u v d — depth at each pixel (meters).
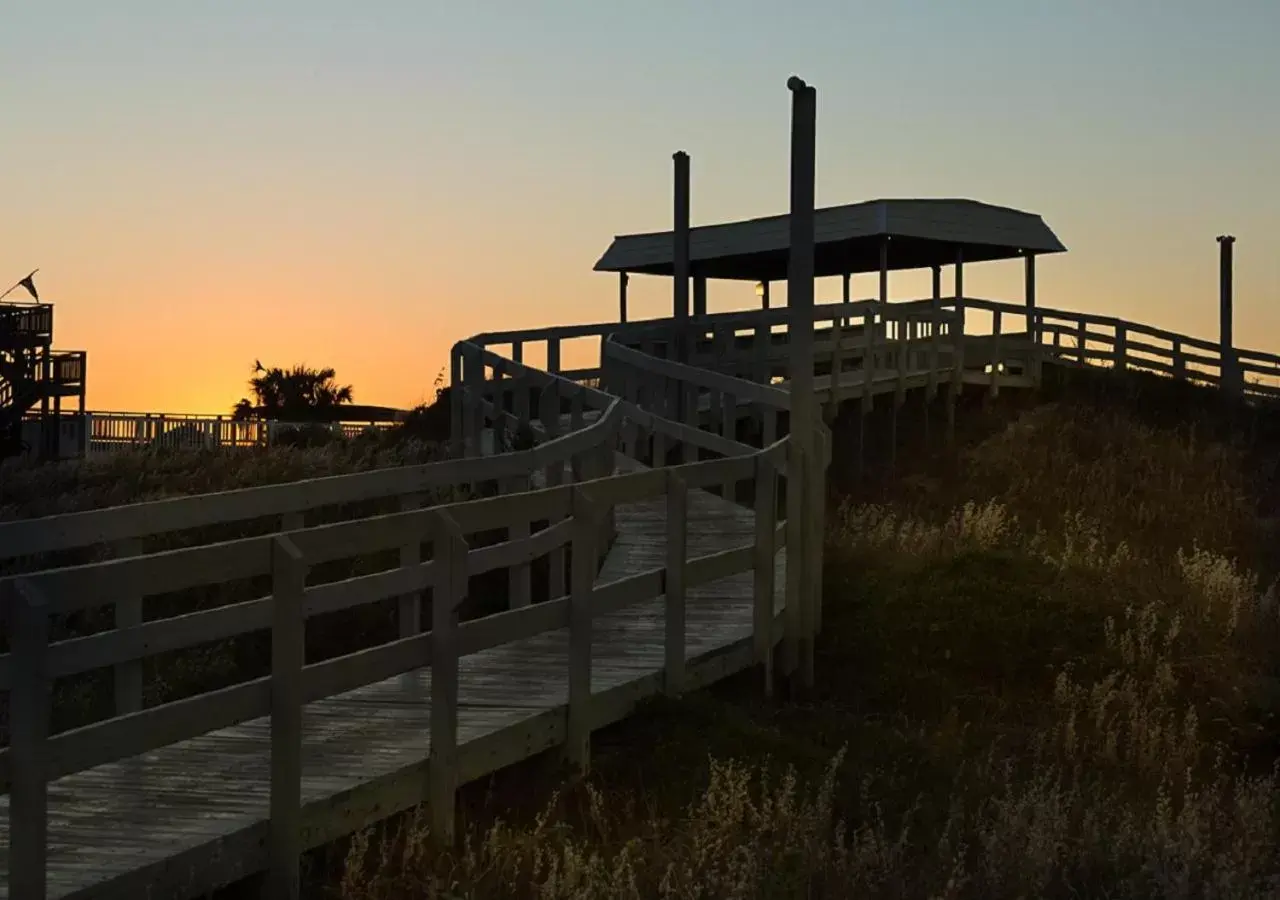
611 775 8.63
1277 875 8.09
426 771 7.45
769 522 10.98
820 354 23.22
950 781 9.57
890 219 27.95
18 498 18.64
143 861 5.98
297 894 6.56
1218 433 25.77
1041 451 22.84
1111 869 7.99
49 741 5.50
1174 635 12.87
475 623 7.76
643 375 21.12
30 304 35.66
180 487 18.25
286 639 6.52
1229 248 33.12
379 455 20.30
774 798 8.49
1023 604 13.26
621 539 14.50
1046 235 30.38
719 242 31.39
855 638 12.71
